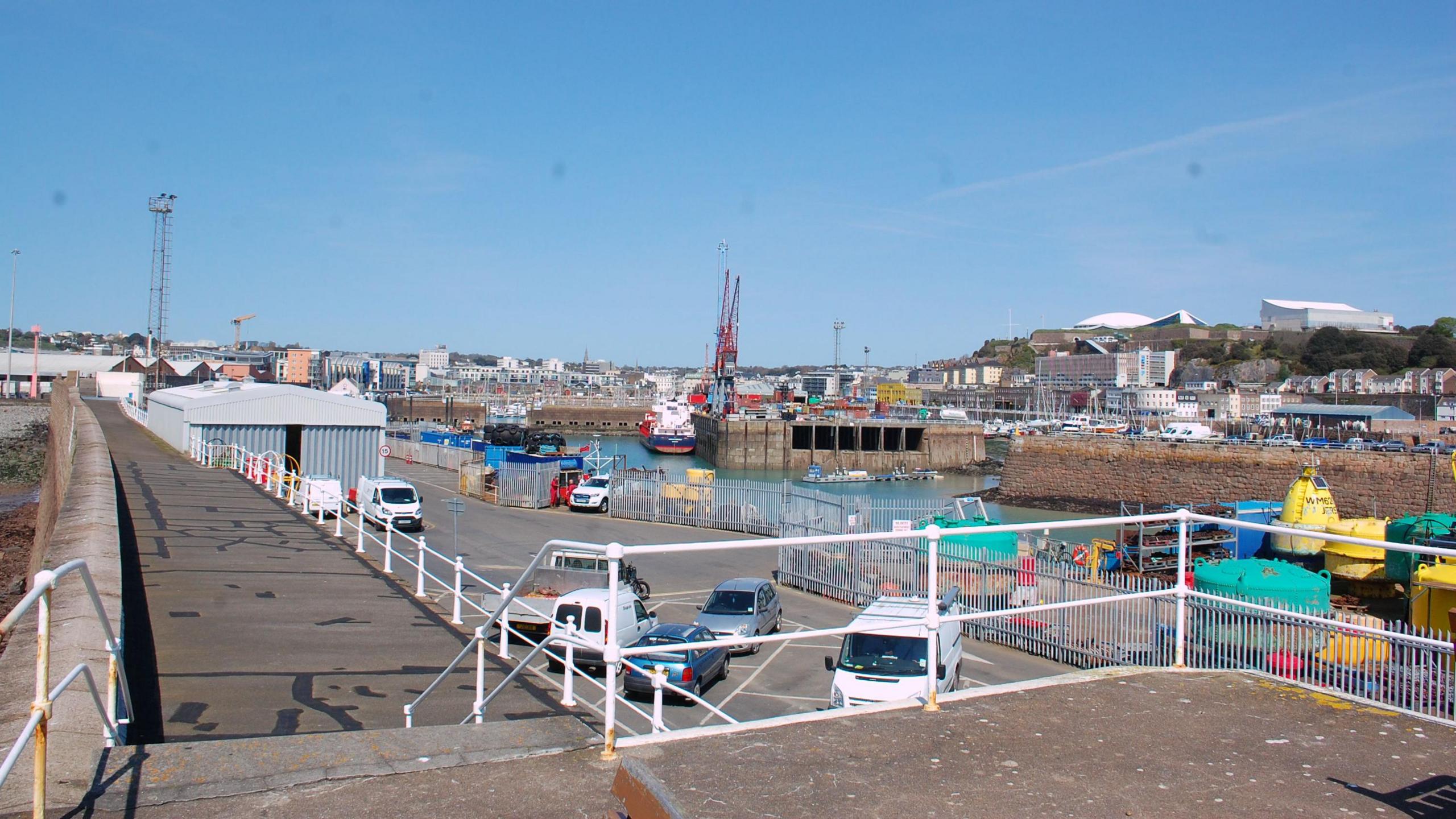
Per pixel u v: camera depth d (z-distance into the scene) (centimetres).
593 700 1722
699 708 1722
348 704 1076
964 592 2375
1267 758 531
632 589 2309
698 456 14775
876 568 2639
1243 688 669
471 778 524
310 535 2361
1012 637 2214
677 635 1772
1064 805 460
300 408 4475
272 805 493
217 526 2375
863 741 545
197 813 484
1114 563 3078
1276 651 873
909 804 457
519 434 9088
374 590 1767
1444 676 708
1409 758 536
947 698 632
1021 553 2662
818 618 2523
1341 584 3061
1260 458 7656
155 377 11812
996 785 483
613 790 439
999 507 8581
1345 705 631
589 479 4906
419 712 1050
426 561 2944
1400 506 6712
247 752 564
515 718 1016
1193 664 939
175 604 1539
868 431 14150
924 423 13662
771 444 12812
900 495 9212
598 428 19938
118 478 3238
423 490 5441
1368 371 19012
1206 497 7938
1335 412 13162
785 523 3834
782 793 467
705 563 3344
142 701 1052
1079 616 2047
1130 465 8531
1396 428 12481
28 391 14138
